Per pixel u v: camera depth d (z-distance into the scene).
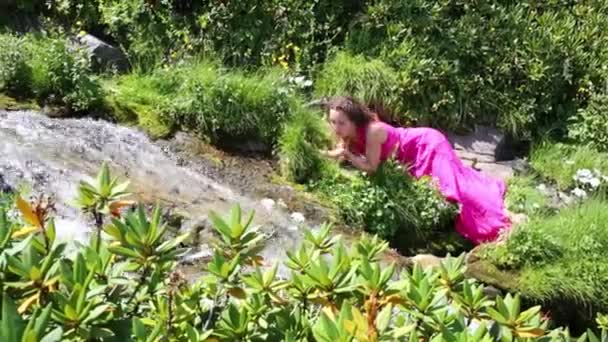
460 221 5.86
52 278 1.75
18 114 6.12
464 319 2.08
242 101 6.55
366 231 5.75
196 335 1.83
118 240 1.92
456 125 7.31
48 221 2.10
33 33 7.04
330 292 2.01
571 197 6.67
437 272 2.24
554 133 7.62
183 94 6.66
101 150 5.87
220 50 7.32
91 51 7.04
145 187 5.48
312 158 6.25
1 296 1.70
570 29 7.95
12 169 5.21
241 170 6.20
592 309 5.05
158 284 1.95
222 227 2.12
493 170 6.93
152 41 7.36
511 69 7.62
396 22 7.58
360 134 6.00
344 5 7.68
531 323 2.03
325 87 7.13
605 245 5.33
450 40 7.54
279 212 5.63
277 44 7.39
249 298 2.01
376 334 1.71
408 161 6.11
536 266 5.18
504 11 7.93
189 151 6.25
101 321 1.73
